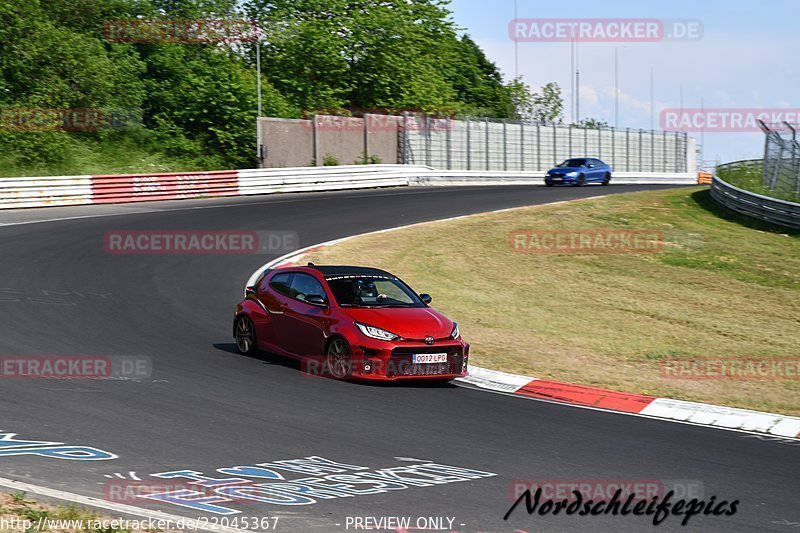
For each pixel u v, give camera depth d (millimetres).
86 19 60438
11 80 52969
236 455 11203
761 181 49531
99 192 42594
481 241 34531
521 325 23453
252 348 18031
